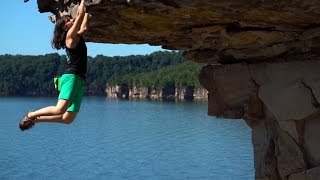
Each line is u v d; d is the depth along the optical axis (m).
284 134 6.05
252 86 6.34
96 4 4.55
